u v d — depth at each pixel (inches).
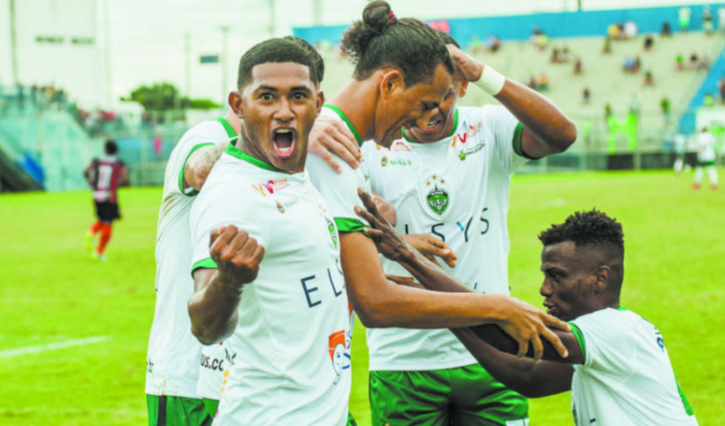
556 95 1695.4
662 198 790.5
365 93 104.7
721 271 403.9
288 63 86.3
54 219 823.7
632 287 369.4
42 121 1344.7
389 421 143.6
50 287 427.5
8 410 218.2
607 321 106.6
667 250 473.7
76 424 206.4
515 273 414.6
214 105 2127.2
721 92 1546.5
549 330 102.5
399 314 99.5
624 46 1804.9
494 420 140.3
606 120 1416.1
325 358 91.5
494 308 100.2
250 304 88.3
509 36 1918.1
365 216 104.2
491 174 142.8
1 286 431.2
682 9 1814.7
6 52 1686.8
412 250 109.4
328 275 91.7
